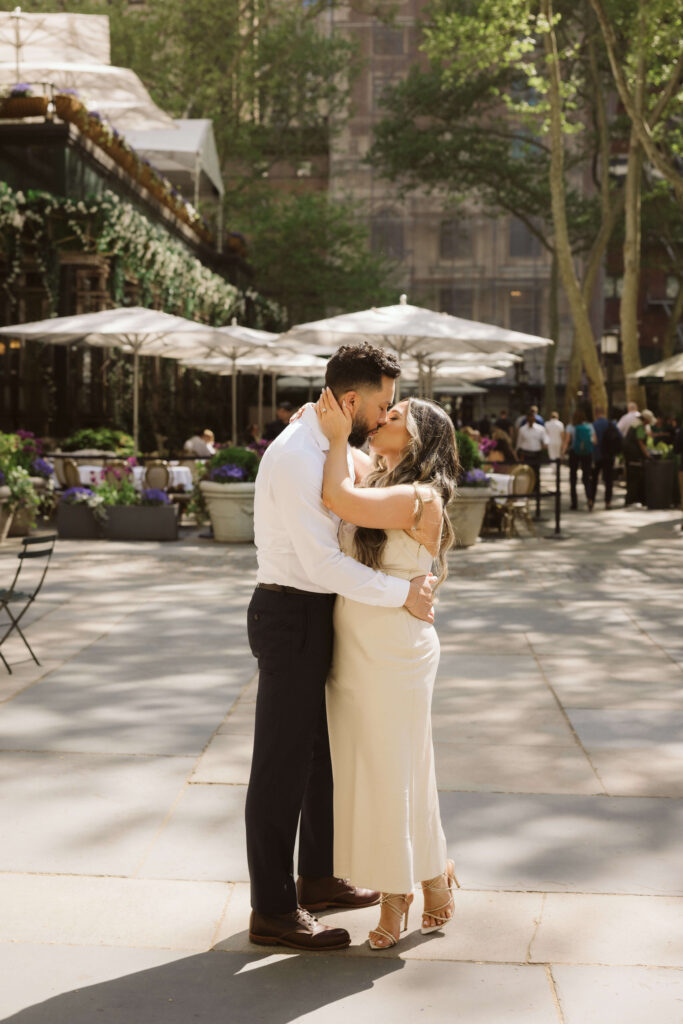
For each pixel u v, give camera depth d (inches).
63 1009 119.2
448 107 1498.5
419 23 943.0
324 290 1631.4
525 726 224.8
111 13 1498.5
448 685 258.5
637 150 941.2
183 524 642.2
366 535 135.2
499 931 137.6
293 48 1644.9
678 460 749.9
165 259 903.7
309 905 148.2
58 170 725.9
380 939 133.6
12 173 730.2
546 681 262.8
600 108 1293.1
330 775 147.6
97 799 181.0
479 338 557.6
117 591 387.5
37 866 155.4
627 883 150.6
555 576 438.6
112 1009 119.4
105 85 824.3
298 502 129.0
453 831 168.9
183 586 400.5
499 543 555.8
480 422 1395.2
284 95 1701.5
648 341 2207.2
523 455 840.9
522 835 167.3
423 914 138.8
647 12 815.1
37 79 807.1
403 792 134.0
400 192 1621.6
